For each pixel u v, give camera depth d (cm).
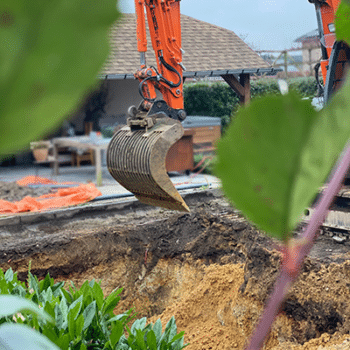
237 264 1355
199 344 1209
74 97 39
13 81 38
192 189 1855
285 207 41
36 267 1404
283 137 40
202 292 1348
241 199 41
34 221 1573
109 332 573
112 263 1487
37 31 38
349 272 998
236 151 40
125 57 2198
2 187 1941
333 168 42
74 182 2239
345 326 945
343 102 42
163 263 1536
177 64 1388
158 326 584
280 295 51
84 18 38
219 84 2875
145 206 1716
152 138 1066
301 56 3153
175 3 1371
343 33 57
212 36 2553
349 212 1102
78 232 1514
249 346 52
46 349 62
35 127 39
